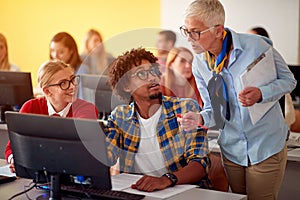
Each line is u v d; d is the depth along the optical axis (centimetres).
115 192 246
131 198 238
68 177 239
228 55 269
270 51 267
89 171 229
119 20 673
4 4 727
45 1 709
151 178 258
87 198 246
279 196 370
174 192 251
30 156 240
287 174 365
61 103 318
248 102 259
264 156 276
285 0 578
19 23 725
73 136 227
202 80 281
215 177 289
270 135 276
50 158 235
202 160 268
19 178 279
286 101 381
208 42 262
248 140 278
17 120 240
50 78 314
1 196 251
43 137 234
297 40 579
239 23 602
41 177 246
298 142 379
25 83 437
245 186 290
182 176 262
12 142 246
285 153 283
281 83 267
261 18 591
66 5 699
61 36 544
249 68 259
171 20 636
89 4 687
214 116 275
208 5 256
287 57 585
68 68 321
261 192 282
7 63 595
